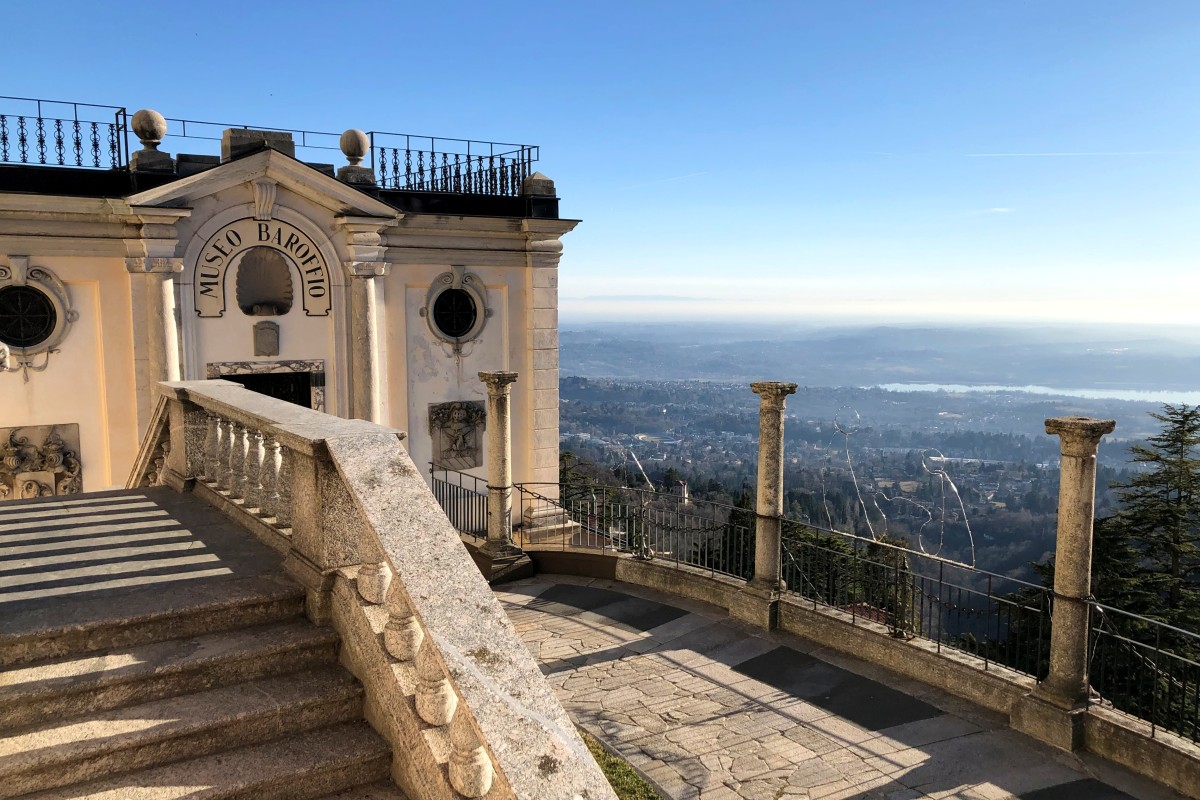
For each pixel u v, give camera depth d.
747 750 8.17
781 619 11.30
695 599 12.62
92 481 17.00
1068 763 7.88
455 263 21.06
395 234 20.22
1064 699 8.19
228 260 18.16
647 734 8.52
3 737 4.27
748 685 9.66
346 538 5.47
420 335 20.86
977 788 7.49
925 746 8.21
